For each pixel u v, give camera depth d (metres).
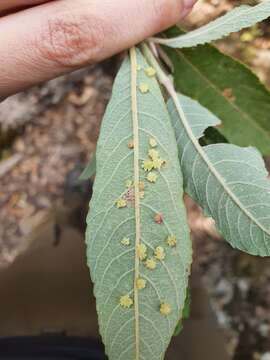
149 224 0.08
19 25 0.08
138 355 0.08
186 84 0.09
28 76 0.08
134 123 0.08
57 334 0.12
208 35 0.08
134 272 0.07
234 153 0.08
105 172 0.08
